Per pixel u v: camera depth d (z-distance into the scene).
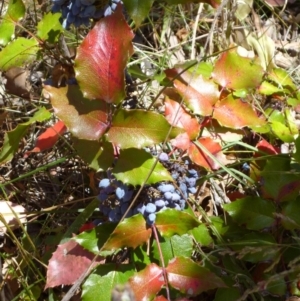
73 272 0.42
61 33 0.51
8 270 0.49
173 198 0.41
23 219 0.53
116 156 0.42
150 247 0.44
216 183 0.53
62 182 0.56
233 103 0.48
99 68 0.39
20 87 0.58
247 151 0.52
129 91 0.51
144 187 0.41
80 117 0.40
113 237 0.40
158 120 0.39
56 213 0.53
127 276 0.42
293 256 0.46
